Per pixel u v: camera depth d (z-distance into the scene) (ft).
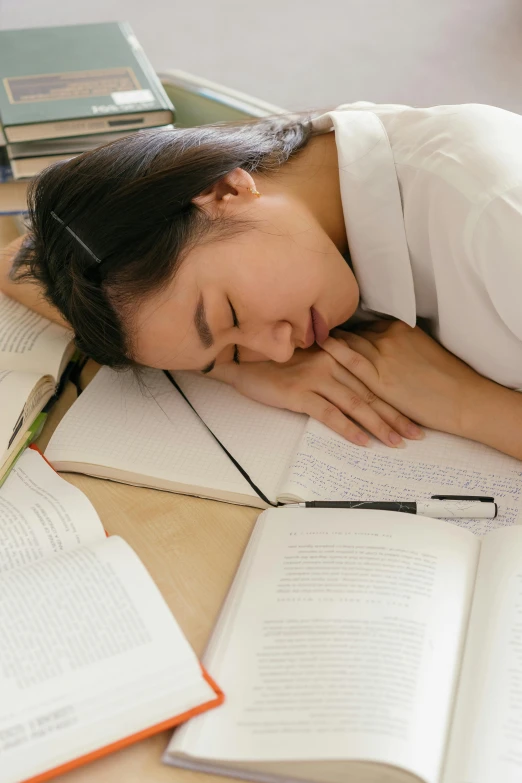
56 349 3.44
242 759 2.02
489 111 3.02
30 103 3.97
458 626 2.30
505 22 7.42
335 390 3.22
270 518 2.72
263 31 7.71
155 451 3.10
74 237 2.79
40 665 2.15
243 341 2.94
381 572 2.44
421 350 3.31
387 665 2.18
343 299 3.10
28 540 2.64
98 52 4.48
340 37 7.51
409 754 1.98
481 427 3.06
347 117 3.18
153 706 2.11
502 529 2.56
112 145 2.92
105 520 2.86
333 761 1.98
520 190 2.73
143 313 2.78
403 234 3.10
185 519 2.85
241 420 3.26
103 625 2.25
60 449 3.10
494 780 1.92
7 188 4.01
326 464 2.99
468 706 2.09
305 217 2.97
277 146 3.15
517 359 3.05
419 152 3.01
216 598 2.56
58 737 2.03
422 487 2.90
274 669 2.20
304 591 2.41
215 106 4.34
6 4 8.26
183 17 8.02
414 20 7.59
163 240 2.72
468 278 2.92
